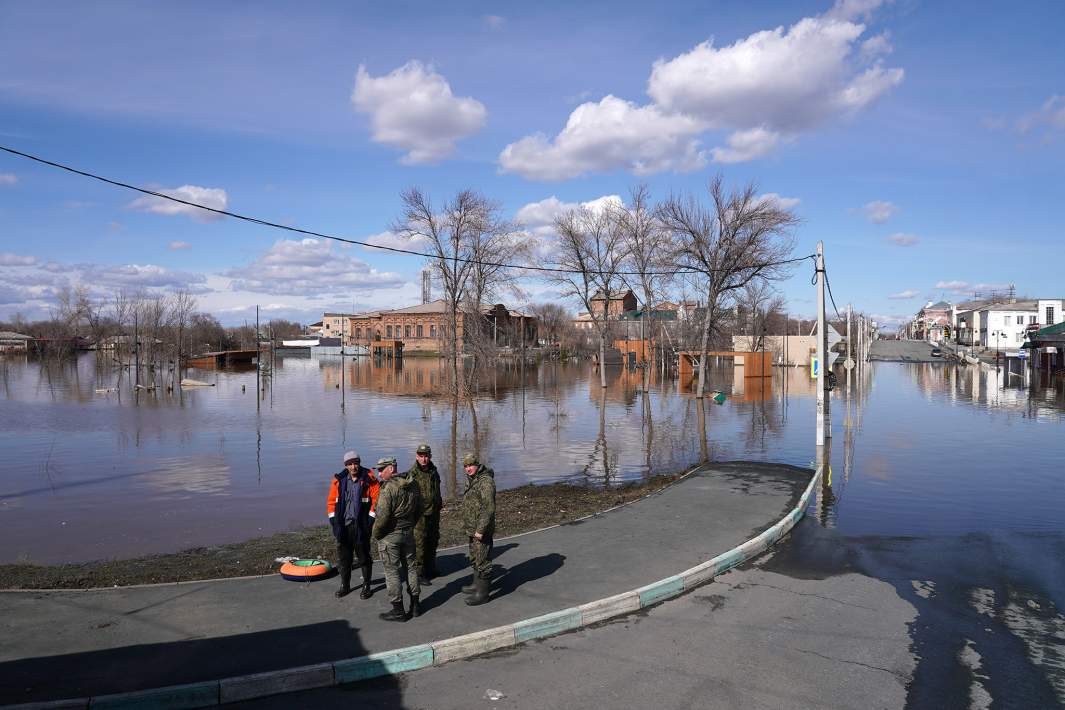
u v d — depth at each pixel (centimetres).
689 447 2166
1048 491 1427
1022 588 827
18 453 2155
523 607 702
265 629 640
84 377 6141
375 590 756
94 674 542
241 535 1200
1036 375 6247
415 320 12131
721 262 3522
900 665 609
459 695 545
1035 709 531
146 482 1695
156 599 720
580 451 2130
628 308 10788
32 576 866
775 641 658
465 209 4078
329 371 7606
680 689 557
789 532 1070
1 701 495
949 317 16475
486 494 718
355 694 546
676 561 864
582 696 543
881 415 3031
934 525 1138
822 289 1797
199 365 8912
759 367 5750
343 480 736
